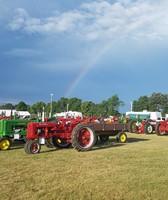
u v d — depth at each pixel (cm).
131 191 591
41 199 536
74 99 9838
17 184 625
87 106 8362
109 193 579
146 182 656
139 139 1723
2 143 1168
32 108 8731
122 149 1213
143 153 1088
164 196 565
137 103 10562
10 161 893
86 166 823
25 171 749
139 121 2423
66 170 767
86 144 1166
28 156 998
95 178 686
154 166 830
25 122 1291
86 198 548
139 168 800
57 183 638
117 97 8356
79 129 1145
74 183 641
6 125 1229
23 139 1288
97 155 1034
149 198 552
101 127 1391
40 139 1105
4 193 563
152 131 2272
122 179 679
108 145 1366
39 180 661
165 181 665
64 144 1258
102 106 8431
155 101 10244
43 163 863
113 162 889
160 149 1216
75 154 1059
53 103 9344
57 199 540
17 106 9531
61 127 1181
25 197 544
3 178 672
